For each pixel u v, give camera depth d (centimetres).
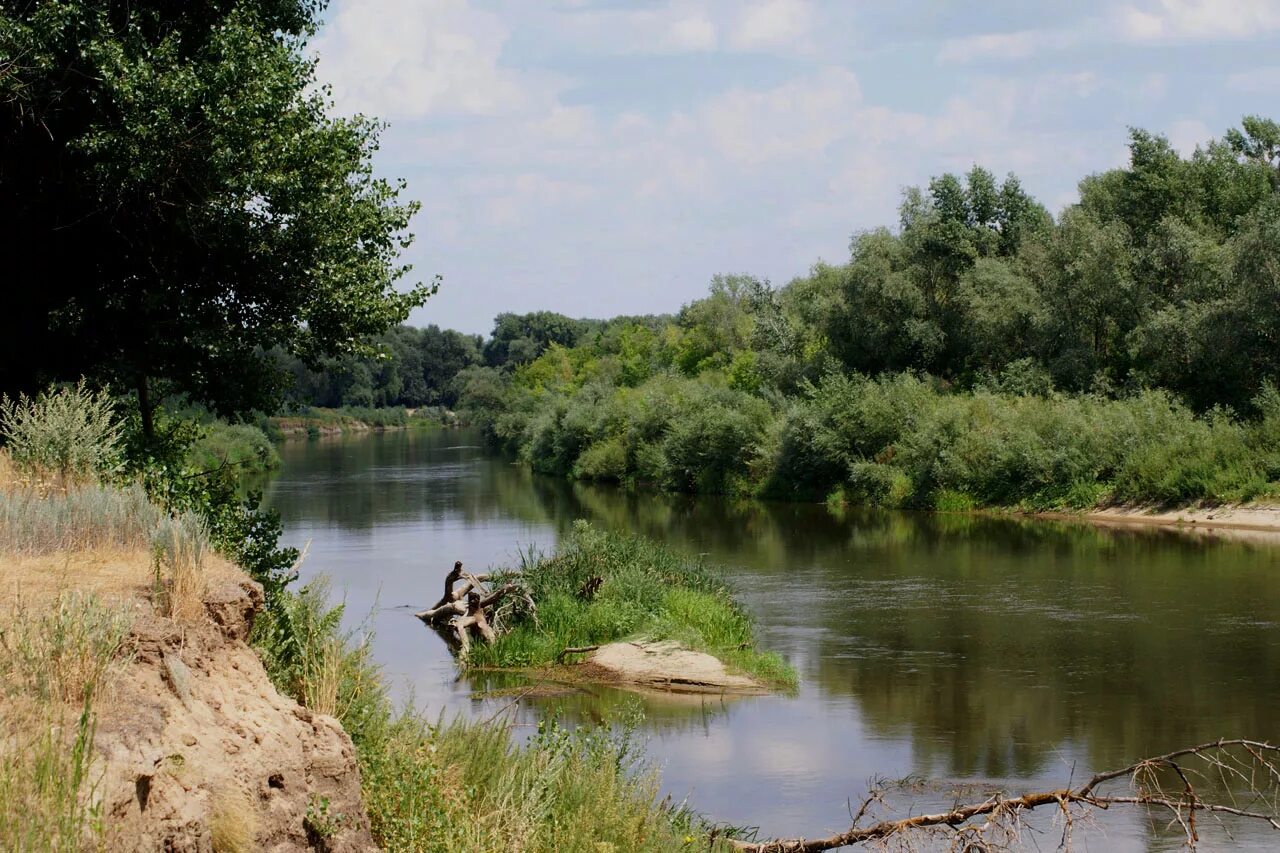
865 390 5147
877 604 2617
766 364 6550
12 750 523
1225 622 2334
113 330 1770
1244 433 4022
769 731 1666
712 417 5734
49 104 1605
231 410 1888
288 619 940
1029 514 4275
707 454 5734
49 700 568
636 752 1205
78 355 1788
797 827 1261
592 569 2469
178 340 1741
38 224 1692
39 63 1527
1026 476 4434
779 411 5847
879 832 1061
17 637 615
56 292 1773
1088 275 5150
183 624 715
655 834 938
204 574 773
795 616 2500
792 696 1866
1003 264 5850
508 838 827
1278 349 4397
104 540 874
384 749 852
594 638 2194
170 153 1567
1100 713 1742
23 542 842
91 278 1780
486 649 2127
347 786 717
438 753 921
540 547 3556
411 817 761
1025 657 2095
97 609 650
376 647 2256
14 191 1667
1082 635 2256
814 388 5403
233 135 1577
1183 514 3884
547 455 7344
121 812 541
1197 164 5988
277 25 1911
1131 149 6028
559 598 2289
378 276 1817
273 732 678
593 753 1035
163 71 1598
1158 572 2922
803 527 4141
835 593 2759
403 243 1875
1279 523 3612
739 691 1898
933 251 6103
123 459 1235
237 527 1271
